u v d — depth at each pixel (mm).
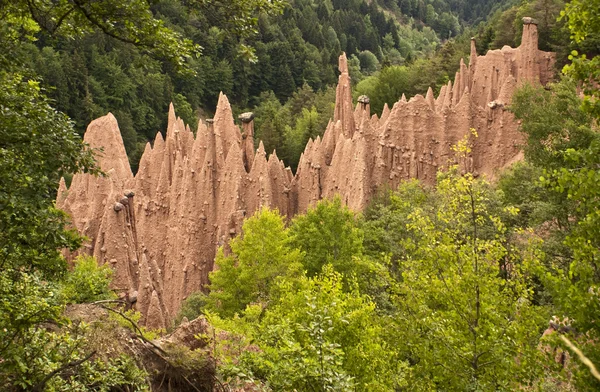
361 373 19094
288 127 108688
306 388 13531
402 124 58281
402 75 102500
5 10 14000
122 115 124750
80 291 27641
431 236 19000
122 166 63406
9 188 11508
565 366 17953
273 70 167875
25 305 12148
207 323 17359
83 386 12227
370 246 47281
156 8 143375
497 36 90125
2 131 12023
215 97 160875
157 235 60969
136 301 47062
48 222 12242
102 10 13078
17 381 11273
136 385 13055
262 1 14523
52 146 12469
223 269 39875
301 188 62344
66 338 12883
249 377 13211
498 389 16234
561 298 13367
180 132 65125
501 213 38562
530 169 42750
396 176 57938
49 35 14281
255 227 40188
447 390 17203
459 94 66375
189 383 14164
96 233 56062
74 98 121812
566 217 33688
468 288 17578
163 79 142625
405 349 18469
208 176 58469
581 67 14211
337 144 61031
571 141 37219
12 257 12773
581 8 13906
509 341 16344
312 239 42875
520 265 17984
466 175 18734
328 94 128500
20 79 14234
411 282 18828
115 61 135875
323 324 13766
